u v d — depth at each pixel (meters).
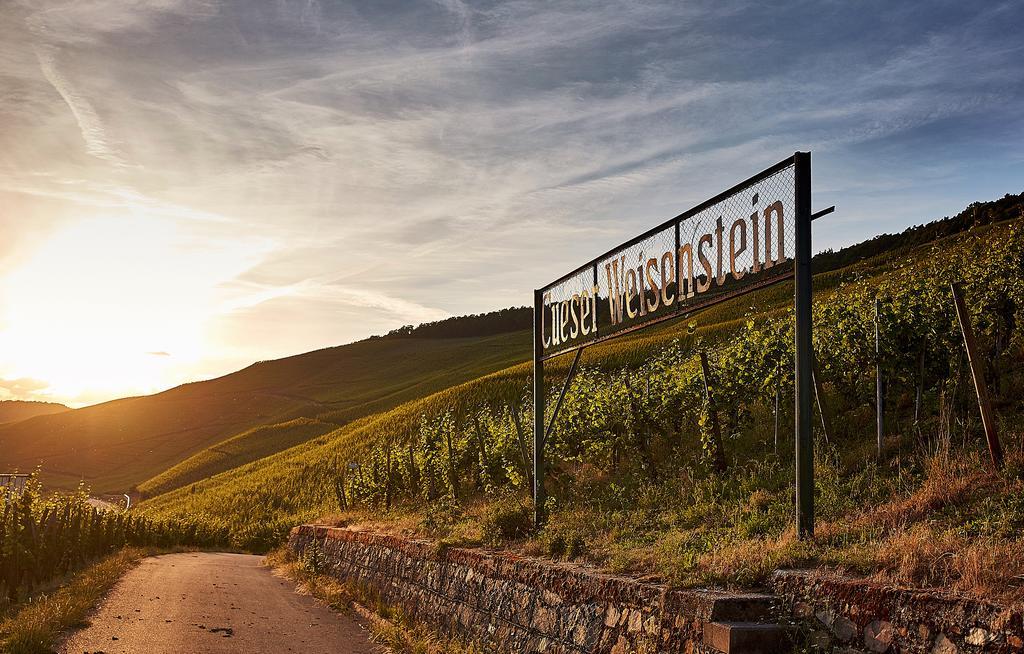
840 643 5.11
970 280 10.59
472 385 55.59
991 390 10.00
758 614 5.68
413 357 155.88
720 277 8.88
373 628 11.12
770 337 12.62
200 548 32.75
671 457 13.85
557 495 14.10
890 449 9.57
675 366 15.38
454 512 15.83
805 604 5.50
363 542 15.37
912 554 5.48
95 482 116.50
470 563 10.12
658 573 7.02
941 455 8.14
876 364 10.46
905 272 12.75
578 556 8.68
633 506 11.48
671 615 6.13
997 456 7.33
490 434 20.73
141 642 9.17
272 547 32.12
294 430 95.00
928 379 10.52
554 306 13.62
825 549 6.50
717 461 11.84
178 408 156.75
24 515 15.03
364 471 28.33
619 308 11.29
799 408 7.33
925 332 10.27
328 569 17.41
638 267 10.76
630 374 16.61
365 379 145.12
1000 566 4.97
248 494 50.16
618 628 6.75
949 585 4.95
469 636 9.44
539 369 13.98
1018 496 6.54
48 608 10.20
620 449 15.35
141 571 17.58
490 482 19.14
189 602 12.70
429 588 11.24
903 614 4.80
